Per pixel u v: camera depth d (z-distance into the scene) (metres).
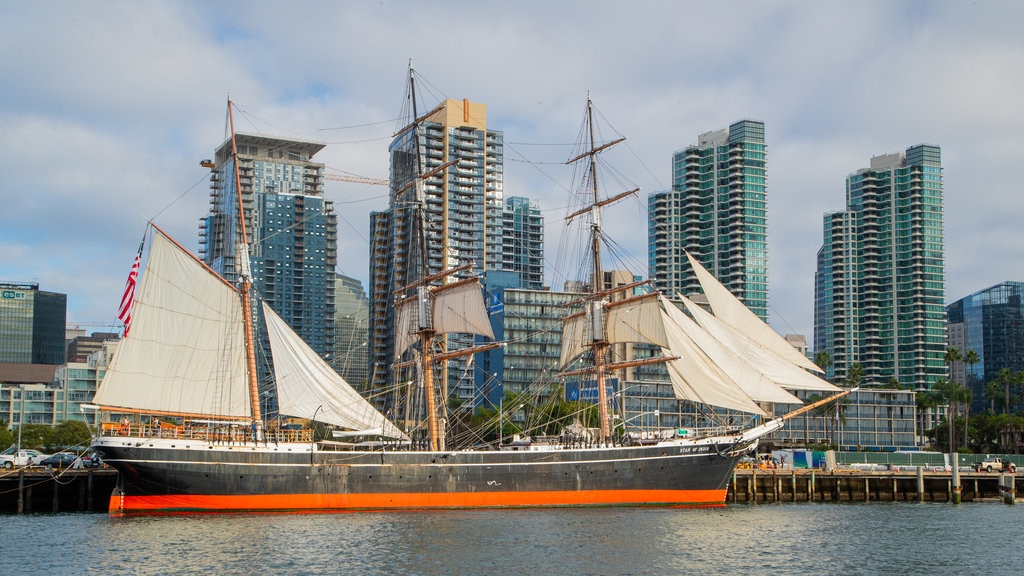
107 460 99.88
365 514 103.50
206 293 111.69
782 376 127.50
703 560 80.19
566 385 192.88
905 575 76.56
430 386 127.19
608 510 110.19
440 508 108.31
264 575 72.06
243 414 113.19
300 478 104.31
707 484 118.25
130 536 87.12
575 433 123.44
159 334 107.81
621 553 82.12
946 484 145.00
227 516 100.56
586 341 134.12
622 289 133.00
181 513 101.38
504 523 97.44
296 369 116.69
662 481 115.56
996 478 145.12
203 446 101.62
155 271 107.81
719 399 122.56
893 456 165.12
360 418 118.25
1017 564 81.38
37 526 93.38
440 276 129.25
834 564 80.25
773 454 158.50
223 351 112.56
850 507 127.12
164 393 107.81
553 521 99.50
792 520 107.19
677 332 127.19
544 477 111.06
